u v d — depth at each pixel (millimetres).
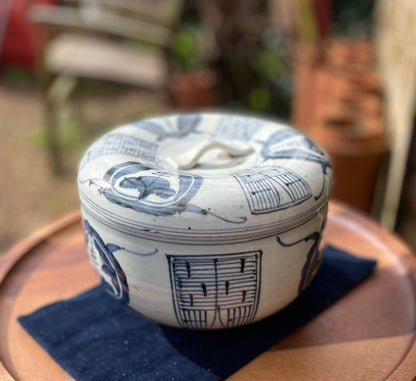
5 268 809
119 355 635
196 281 549
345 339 666
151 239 532
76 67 1819
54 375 615
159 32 1893
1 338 675
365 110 1464
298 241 565
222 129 734
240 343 652
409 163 1115
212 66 2375
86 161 613
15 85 2859
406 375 591
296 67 2131
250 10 2309
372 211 1508
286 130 688
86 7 1947
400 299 741
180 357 631
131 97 2775
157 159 647
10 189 1974
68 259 848
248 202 524
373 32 2629
